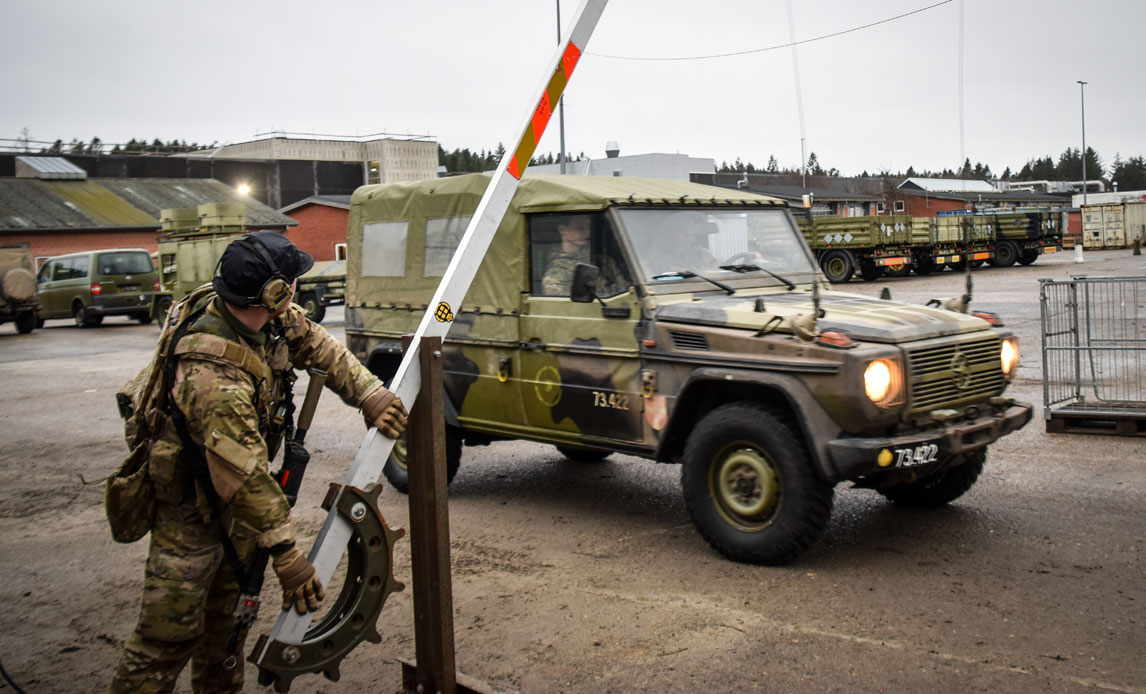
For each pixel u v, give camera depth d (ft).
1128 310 51.98
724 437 16.94
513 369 20.77
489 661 13.34
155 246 130.11
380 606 10.08
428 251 22.62
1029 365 37.91
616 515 20.68
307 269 9.71
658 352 18.08
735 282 20.07
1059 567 16.16
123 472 9.57
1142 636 13.29
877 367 15.57
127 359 56.85
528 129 11.54
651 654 13.37
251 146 227.40
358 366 10.32
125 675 9.50
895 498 20.34
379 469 10.11
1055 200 231.30
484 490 23.39
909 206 187.62
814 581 15.98
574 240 19.70
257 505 9.02
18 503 23.97
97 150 174.81
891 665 12.69
